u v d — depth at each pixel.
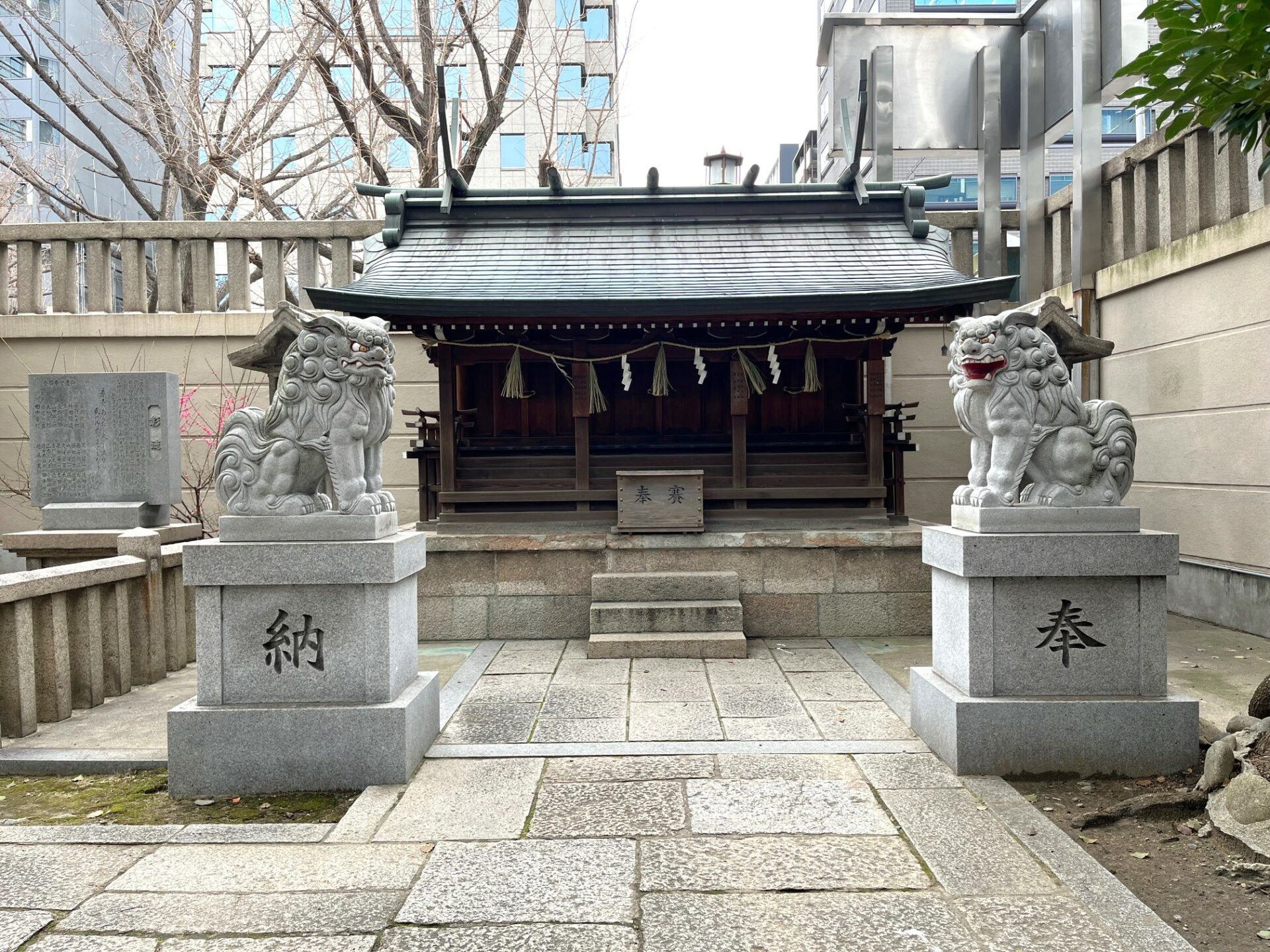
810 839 3.83
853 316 8.05
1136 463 9.46
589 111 16.80
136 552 6.57
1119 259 9.41
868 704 5.91
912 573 8.15
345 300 7.68
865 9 29.06
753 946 3.02
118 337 11.09
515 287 8.26
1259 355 7.50
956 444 11.35
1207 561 8.34
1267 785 3.91
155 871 3.62
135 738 5.32
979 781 4.48
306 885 3.48
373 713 4.54
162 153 14.59
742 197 9.55
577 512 8.86
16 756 4.98
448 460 8.72
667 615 7.55
